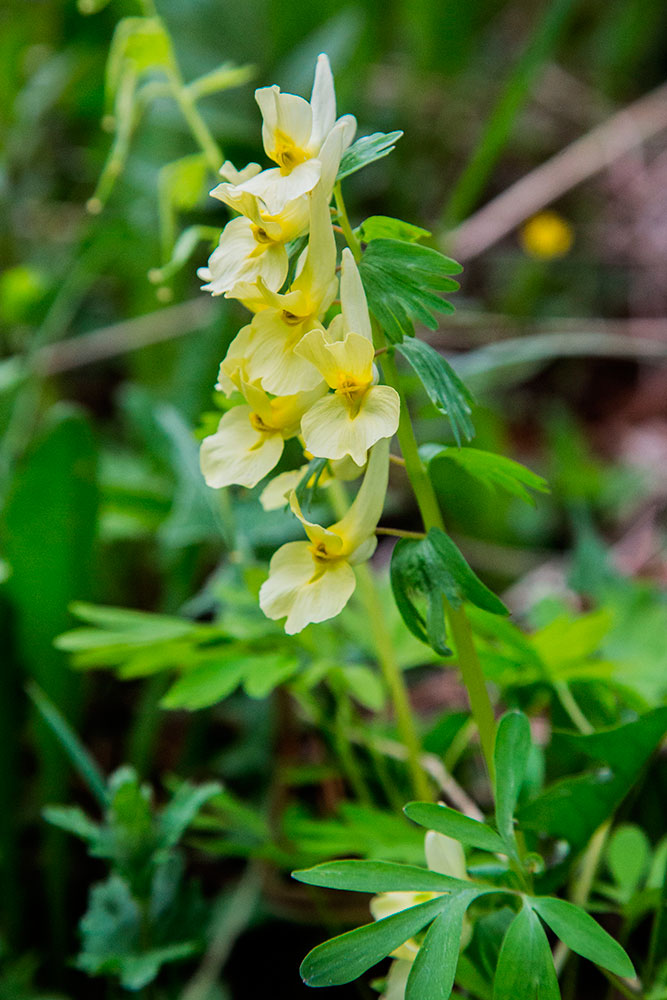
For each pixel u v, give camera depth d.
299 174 0.35
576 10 1.26
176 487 0.56
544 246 0.93
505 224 0.91
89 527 0.46
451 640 0.41
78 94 0.78
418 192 1.07
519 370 0.84
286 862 0.41
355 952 0.34
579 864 0.41
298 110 0.35
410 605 0.36
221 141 0.71
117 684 0.59
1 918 0.46
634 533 0.71
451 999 0.37
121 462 0.66
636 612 0.46
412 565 0.35
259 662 0.41
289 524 0.50
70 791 0.52
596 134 0.93
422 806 0.35
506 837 0.35
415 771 0.42
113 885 0.41
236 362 0.35
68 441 0.45
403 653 0.44
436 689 0.57
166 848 0.40
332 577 0.35
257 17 0.82
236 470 0.36
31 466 0.45
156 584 0.65
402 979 0.36
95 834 0.40
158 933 0.40
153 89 0.44
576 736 0.37
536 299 1.02
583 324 0.94
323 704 0.47
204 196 0.66
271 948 0.45
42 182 0.86
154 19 0.44
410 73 1.04
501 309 1.00
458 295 0.99
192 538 0.48
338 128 0.35
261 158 0.71
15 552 0.46
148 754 0.49
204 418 0.41
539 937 0.34
